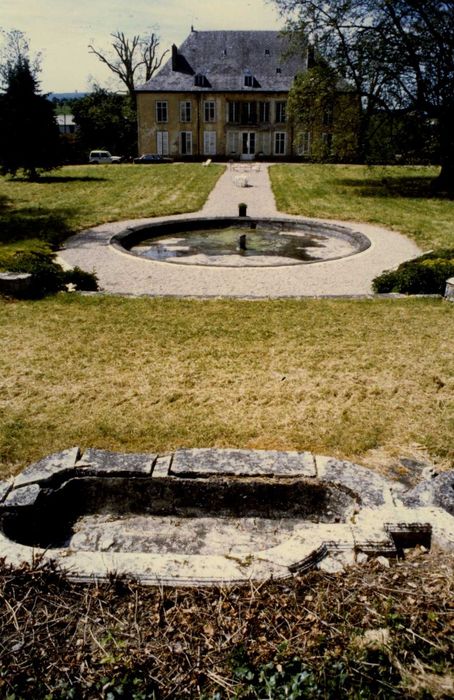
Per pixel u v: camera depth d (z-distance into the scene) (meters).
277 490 4.20
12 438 5.07
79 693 2.55
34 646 2.76
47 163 31.17
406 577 3.15
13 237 15.98
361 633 2.79
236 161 48.62
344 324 8.23
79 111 57.12
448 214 19.94
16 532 3.96
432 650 2.71
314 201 23.33
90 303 9.28
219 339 7.60
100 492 4.33
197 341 7.53
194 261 14.39
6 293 9.55
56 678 2.61
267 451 4.49
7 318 8.48
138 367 6.68
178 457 4.40
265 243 16.73
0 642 2.78
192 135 49.34
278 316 8.63
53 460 4.37
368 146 27.44
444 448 4.93
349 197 24.33
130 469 4.26
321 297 9.80
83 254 14.27
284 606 2.94
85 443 5.00
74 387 6.14
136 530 4.20
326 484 4.15
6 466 4.68
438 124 26.02
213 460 4.35
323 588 3.06
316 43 25.61
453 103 24.95
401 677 2.60
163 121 49.06
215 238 17.52
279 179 31.39
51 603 2.99
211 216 19.73
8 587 3.06
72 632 2.85
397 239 16.23
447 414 5.51
